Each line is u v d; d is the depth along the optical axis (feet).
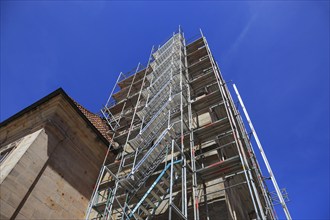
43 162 47.96
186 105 52.70
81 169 56.39
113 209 47.06
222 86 58.59
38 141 48.93
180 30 101.14
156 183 38.58
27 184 43.55
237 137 42.50
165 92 58.08
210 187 43.29
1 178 40.81
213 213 39.06
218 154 47.39
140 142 52.95
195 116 58.59
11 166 42.98
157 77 73.97
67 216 48.47
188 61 82.58
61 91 55.88
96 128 62.64
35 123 54.85
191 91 61.36
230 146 50.42
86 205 53.52
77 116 58.59
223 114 59.62
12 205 39.91
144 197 37.76
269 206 37.55
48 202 45.96
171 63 70.95
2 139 57.98
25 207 41.86
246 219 50.88
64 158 53.21
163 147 44.52
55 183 48.85
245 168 36.37
